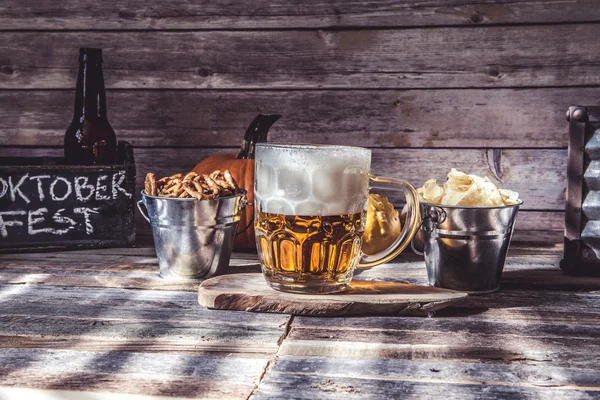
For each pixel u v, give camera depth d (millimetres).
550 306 1181
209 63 1849
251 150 1678
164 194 1331
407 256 1581
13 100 1904
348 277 1188
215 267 1349
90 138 1648
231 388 829
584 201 1372
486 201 1250
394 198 1836
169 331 1038
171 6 1841
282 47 1825
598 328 1061
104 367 896
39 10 1873
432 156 1812
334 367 896
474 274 1245
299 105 1836
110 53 1871
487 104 1782
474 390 827
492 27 1761
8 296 1226
